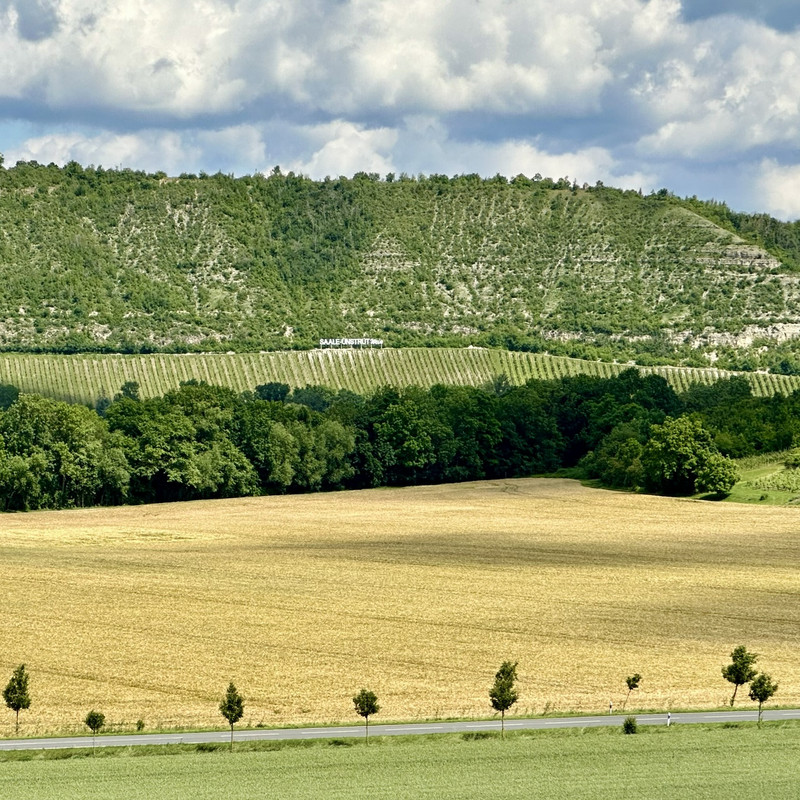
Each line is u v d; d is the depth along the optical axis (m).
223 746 112.31
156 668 140.75
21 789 100.19
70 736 116.06
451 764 107.25
